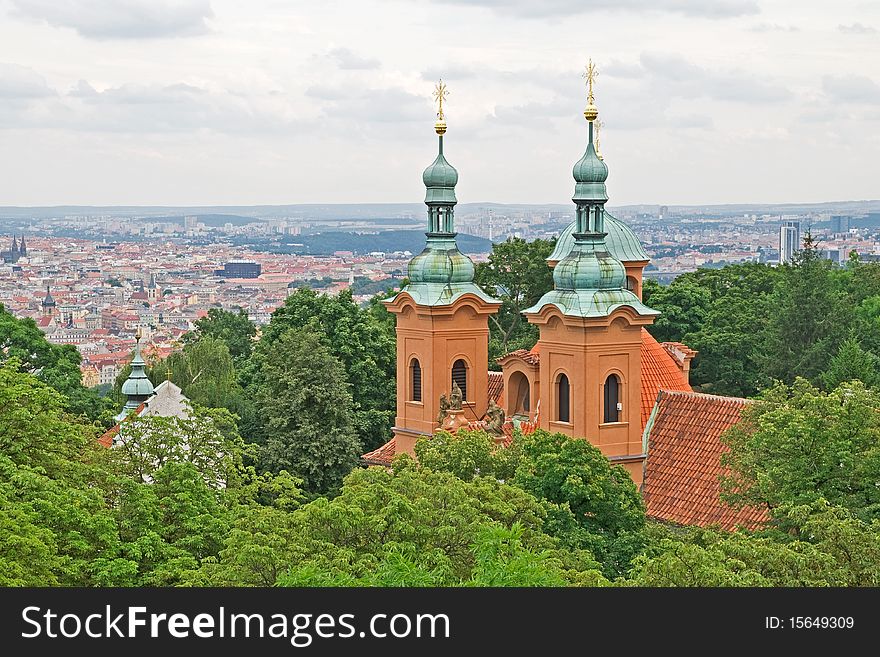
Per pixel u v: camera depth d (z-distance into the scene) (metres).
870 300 156.25
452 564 50.12
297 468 113.06
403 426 89.56
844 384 61.28
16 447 63.44
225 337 162.88
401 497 51.84
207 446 73.44
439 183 88.25
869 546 47.22
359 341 127.69
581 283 77.31
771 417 60.34
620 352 77.06
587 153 78.00
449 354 87.62
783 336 132.38
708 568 44.34
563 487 61.88
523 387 86.75
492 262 146.00
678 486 74.81
